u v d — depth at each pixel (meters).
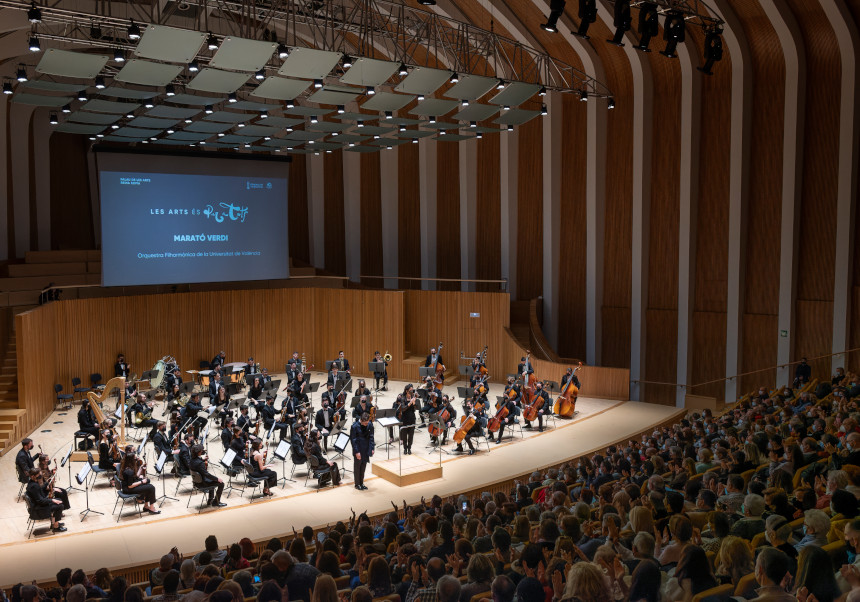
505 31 24.73
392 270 31.92
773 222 24.47
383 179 31.56
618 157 27.05
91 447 18.66
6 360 22.75
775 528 6.22
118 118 22.55
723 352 25.58
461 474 17.45
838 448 10.22
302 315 29.75
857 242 23.08
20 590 8.20
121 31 21.19
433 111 21.08
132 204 25.84
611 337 27.86
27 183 28.44
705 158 25.53
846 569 4.54
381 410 18.72
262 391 22.16
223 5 18.14
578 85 27.09
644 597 5.05
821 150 23.38
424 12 21.16
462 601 5.84
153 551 13.26
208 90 18.22
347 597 6.90
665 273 26.58
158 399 24.72
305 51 15.59
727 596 5.09
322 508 15.42
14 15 19.20
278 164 28.64
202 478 15.19
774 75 24.00
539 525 7.85
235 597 6.22
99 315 25.36
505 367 27.48
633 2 15.86
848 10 21.91
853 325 23.05
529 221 29.45
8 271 25.89
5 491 16.34
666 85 25.88
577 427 21.36
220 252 27.66
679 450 11.72
